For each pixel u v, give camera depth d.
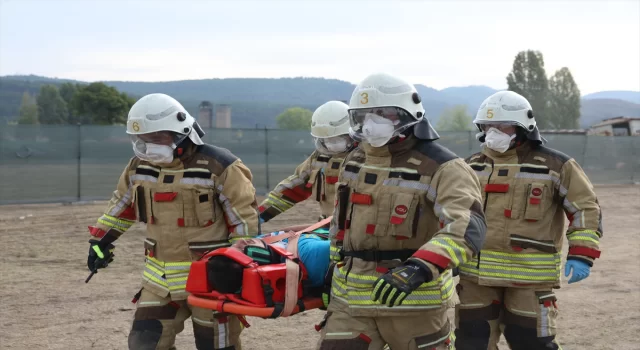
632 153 27.02
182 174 4.66
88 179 18.17
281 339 6.83
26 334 6.71
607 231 14.54
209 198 4.65
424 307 3.73
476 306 5.18
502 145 5.15
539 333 5.08
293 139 20.28
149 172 4.73
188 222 4.65
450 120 129.50
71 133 17.95
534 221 5.12
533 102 93.75
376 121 3.70
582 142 26.14
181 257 4.66
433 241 3.42
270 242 4.52
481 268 5.12
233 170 4.69
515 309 5.13
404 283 3.27
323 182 6.11
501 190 5.19
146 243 4.79
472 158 5.51
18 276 9.22
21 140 17.47
